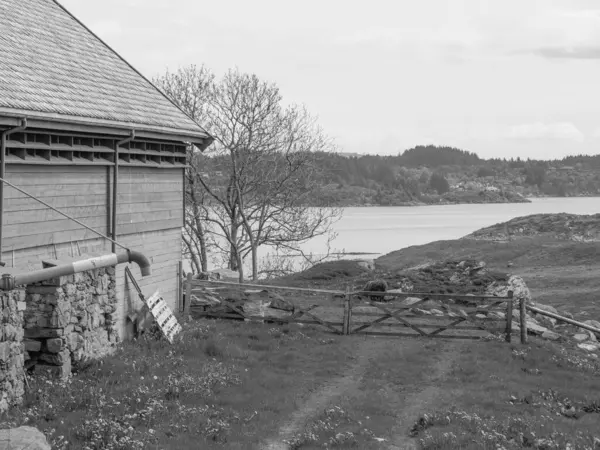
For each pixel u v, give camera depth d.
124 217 20.92
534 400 16.28
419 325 22.33
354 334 22.53
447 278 30.42
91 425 12.43
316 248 101.81
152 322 21.12
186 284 23.80
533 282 45.28
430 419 14.40
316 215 41.94
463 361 19.56
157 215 22.92
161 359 17.98
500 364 19.45
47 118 16.08
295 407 15.26
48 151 17.14
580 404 16.44
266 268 45.69
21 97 15.72
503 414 15.11
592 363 20.50
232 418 13.95
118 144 20.00
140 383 15.59
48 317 15.30
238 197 40.31
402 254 62.06
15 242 15.96
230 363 18.42
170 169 23.83
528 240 65.94
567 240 67.62
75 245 18.41
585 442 13.45
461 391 16.92
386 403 15.84
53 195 17.42
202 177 41.22
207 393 15.30
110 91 20.84
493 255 57.53
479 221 194.50
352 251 97.44
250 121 40.28
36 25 20.84
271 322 23.17
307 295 30.03
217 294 24.38
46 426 12.53
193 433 12.86
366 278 32.47
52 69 18.89
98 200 19.44
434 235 137.25
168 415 13.75
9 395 13.21
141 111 21.36
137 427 12.96
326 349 20.36
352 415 14.64
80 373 15.94
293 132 41.25
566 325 25.58
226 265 47.03
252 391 15.96
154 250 22.88
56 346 15.25
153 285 22.73
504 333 22.70
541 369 19.36
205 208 41.03
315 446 12.76
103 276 17.84
